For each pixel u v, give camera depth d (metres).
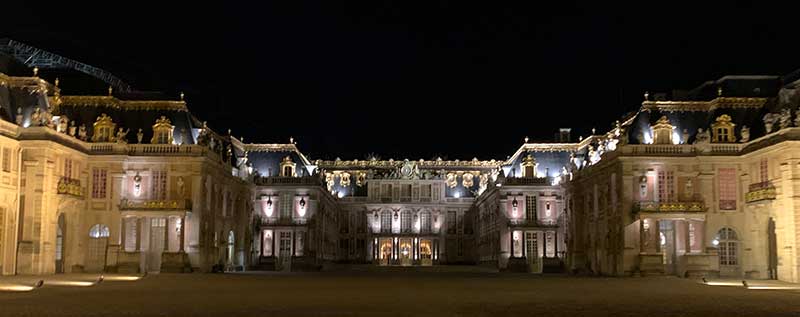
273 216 104.94
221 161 82.62
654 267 68.75
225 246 85.31
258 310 29.86
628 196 70.25
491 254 111.19
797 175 60.56
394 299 36.25
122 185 73.62
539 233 100.44
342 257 138.75
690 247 70.38
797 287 50.22
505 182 101.50
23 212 64.81
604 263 78.50
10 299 35.19
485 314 28.72
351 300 35.41
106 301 34.06
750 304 34.34
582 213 90.12
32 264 63.81
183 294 39.19
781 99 69.56
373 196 140.88
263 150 110.56
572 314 29.05
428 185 140.88
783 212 61.78
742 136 70.00
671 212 68.25
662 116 72.62
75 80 81.12
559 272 92.56
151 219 74.25
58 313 28.23
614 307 32.38
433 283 53.56
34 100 70.06
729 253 69.38
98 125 75.12
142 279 56.97
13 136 64.12
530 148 106.69
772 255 66.06
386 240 141.25
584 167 88.69
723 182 70.12
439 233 139.25
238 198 93.81
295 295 38.88
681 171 70.56
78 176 72.38
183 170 74.12
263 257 101.12
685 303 34.75
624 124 80.69
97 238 73.44
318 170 119.00
